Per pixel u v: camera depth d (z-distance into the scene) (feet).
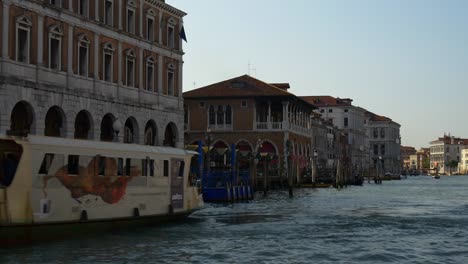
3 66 128.06
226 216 125.80
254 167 229.04
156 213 99.96
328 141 426.92
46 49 141.18
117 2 167.32
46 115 143.54
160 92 185.37
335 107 528.22
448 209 153.89
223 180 177.27
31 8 136.26
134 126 173.37
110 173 90.27
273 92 283.38
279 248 82.07
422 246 85.30
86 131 155.74
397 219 122.21
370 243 87.51
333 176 314.96
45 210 79.56
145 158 97.25
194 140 285.64
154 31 184.14
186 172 107.76
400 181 524.52
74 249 77.66
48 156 80.02
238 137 283.18
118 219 92.07
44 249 76.84
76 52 150.71
